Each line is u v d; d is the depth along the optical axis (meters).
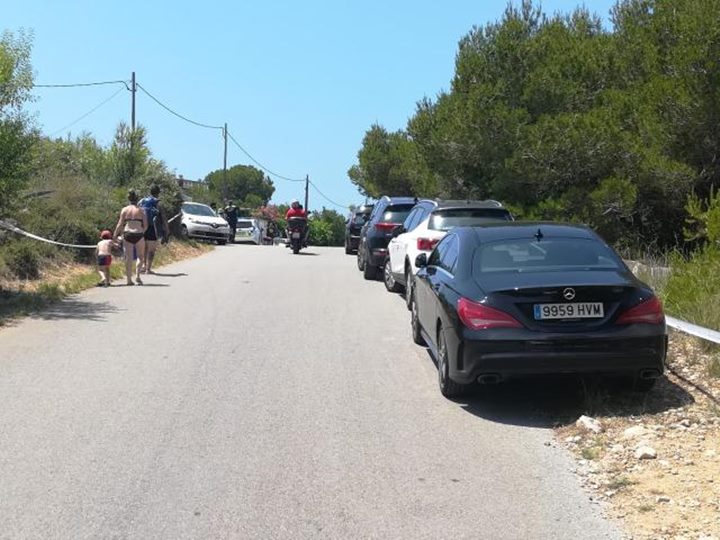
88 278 14.84
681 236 16.86
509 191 19.59
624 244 16.88
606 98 18.42
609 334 6.15
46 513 4.53
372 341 9.49
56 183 20.28
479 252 7.14
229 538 4.24
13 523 4.40
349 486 4.96
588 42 20.44
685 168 15.21
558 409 6.60
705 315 8.07
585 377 6.73
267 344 9.22
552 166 17.84
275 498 4.77
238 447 5.66
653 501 4.70
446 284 7.11
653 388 6.89
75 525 4.38
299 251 25.81
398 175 37.44
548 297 6.19
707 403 6.41
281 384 7.41
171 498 4.75
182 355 8.59
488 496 4.81
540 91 19.52
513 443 5.77
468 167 21.38
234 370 7.93
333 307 12.16
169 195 26.14
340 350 8.95
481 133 19.59
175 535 4.27
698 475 5.04
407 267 12.09
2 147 10.80
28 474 5.11
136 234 14.64
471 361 6.25
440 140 20.69
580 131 17.19
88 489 4.88
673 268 10.30
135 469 5.21
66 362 8.21
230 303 12.39
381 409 6.63
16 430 5.98
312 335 9.82
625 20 19.23
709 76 14.45
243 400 6.86
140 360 8.33
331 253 26.38
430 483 5.02
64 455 5.46
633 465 5.26
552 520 4.48
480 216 11.95
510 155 19.11
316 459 5.43
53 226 16.27
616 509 4.62
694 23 14.48
